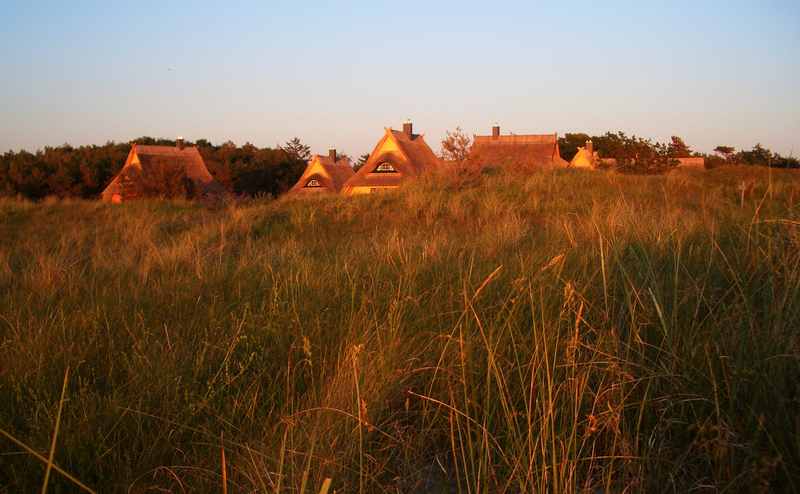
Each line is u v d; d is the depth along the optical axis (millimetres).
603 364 2750
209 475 2342
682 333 2830
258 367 3211
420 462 2426
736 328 2713
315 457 2230
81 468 2383
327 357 3312
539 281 3582
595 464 2314
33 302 4805
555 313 3289
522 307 3344
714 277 3492
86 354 3432
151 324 3984
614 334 2805
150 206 15500
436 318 3580
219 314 4105
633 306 3064
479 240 6625
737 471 2139
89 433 2551
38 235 11484
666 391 2545
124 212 14430
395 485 2281
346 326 3611
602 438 2471
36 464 2391
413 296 3998
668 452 2281
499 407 2637
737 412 2373
